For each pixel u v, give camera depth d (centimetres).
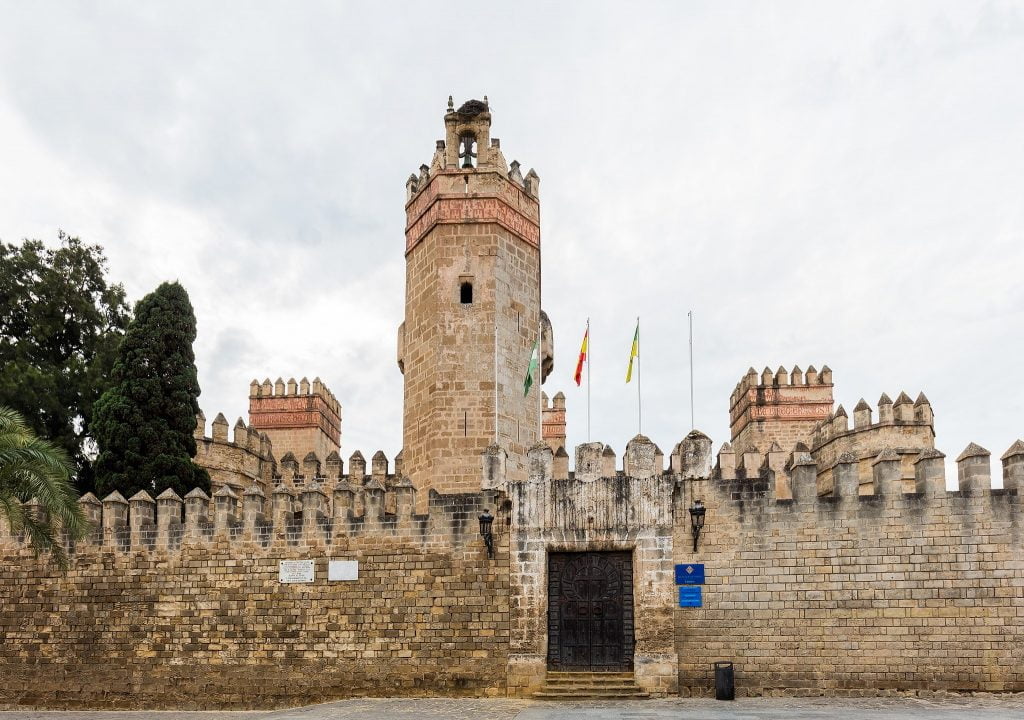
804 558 2694
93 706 2933
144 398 3891
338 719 2291
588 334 3434
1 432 2511
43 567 3080
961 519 2638
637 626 2714
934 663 2580
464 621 2800
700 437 2822
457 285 3506
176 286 4141
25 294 4525
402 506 2912
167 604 2973
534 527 2825
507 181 3653
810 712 2262
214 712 2788
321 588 2895
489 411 3375
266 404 6381
